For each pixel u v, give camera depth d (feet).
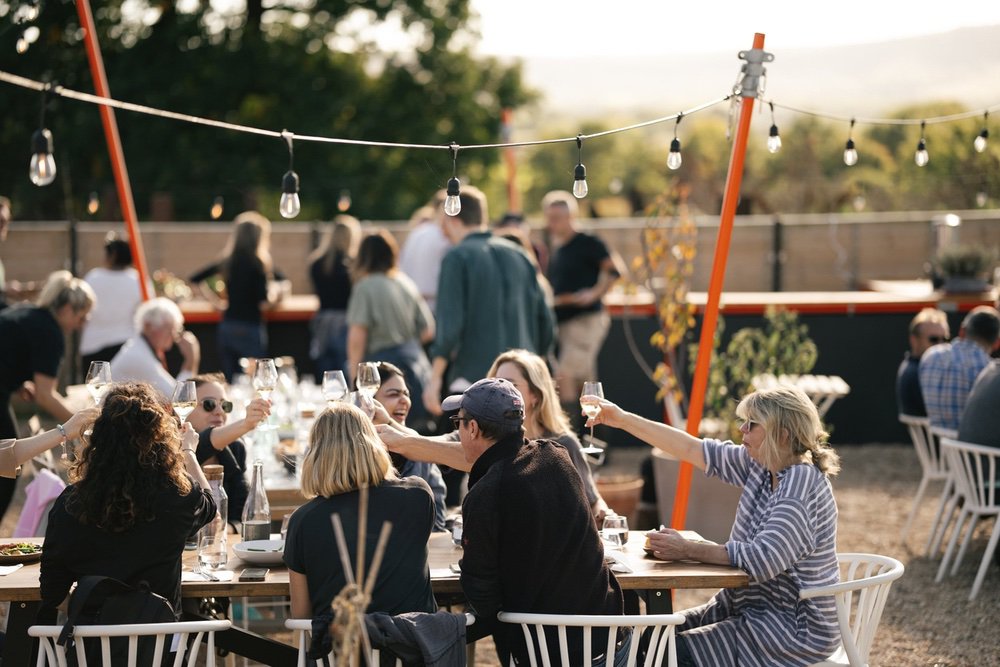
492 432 15.44
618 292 47.24
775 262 63.46
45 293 25.73
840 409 45.24
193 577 15.84
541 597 14.99
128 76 90.94
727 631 16.42
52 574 14.93
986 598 26.12
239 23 97.35
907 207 96.68
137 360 26.27
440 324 28.30
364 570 14.66
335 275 41.11
